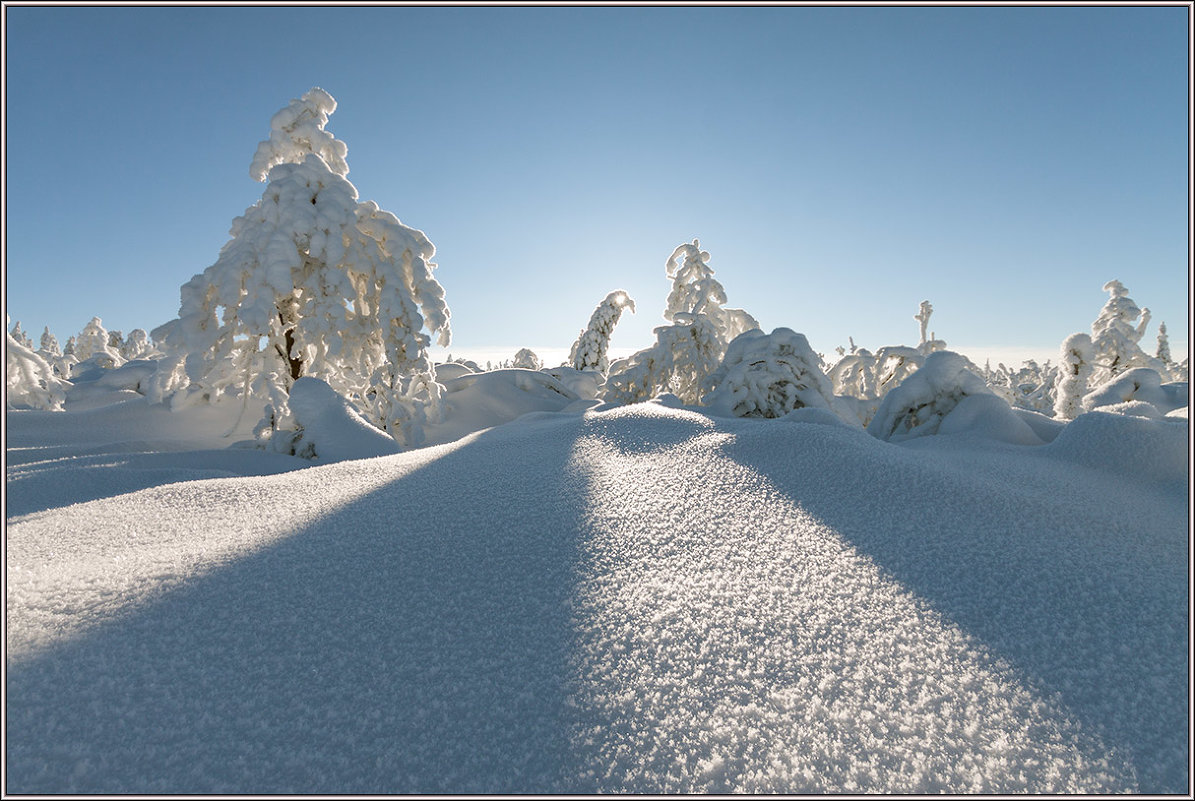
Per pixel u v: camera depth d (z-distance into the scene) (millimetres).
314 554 2252
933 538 2322
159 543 2484
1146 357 20531
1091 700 1393
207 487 3291
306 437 7473
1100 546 2314
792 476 2973
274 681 1519
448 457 3932
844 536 2344
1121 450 3738
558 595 1935
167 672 1537
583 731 1342
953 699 1411
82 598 1881
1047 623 1727
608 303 25906
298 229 9547
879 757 1246
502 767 1248
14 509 3420
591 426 4207
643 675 1521
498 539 2373
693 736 1315
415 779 1217
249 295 9367
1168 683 1444
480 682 1518
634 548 2264
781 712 1383
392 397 10500
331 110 10477
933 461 3373
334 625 1780
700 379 16141
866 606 1827
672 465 3225
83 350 33844
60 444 8586
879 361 13422
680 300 19828
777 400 10289
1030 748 1256
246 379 9727
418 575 2092
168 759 1253
